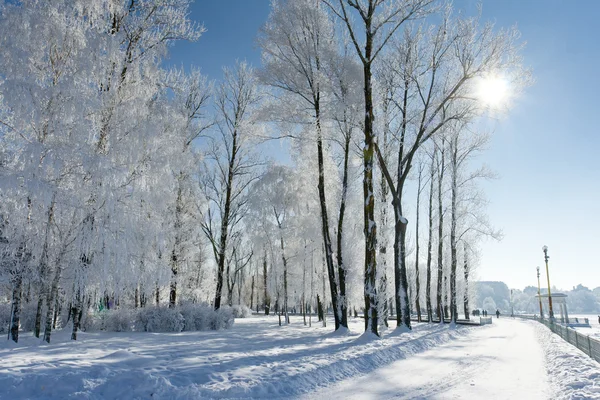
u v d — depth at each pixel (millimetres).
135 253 11945
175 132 14148
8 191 9703
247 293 74375
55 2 10852
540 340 18859
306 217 25281
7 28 10016
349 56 17281
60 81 10484
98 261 11078
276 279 27922
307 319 36906
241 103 24984
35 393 5762
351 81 16078
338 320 18406
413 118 19531
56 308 16688
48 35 10797
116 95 11992
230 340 13875
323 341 14000
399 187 18922
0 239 10531
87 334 14234
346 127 17891
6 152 10438
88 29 11414
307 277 28078
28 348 9930
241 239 42156
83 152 10641
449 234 36094
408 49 18734
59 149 10383
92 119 11383
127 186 11977
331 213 24000
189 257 21188
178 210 20047
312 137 17625
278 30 16641
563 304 45719
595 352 11242
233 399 6129
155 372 6871
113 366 7238
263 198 26250
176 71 18047
